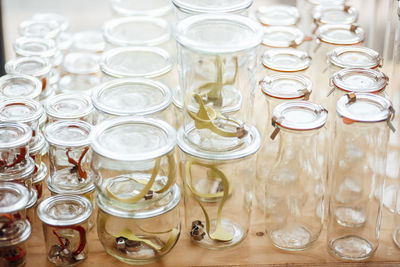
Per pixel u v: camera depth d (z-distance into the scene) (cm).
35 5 227
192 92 112
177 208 114
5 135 114
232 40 110
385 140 112
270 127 121
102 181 110
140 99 118
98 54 169
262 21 143
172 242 113
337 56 124
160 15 159
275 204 117
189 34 112
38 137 124
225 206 117
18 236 111
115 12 161
